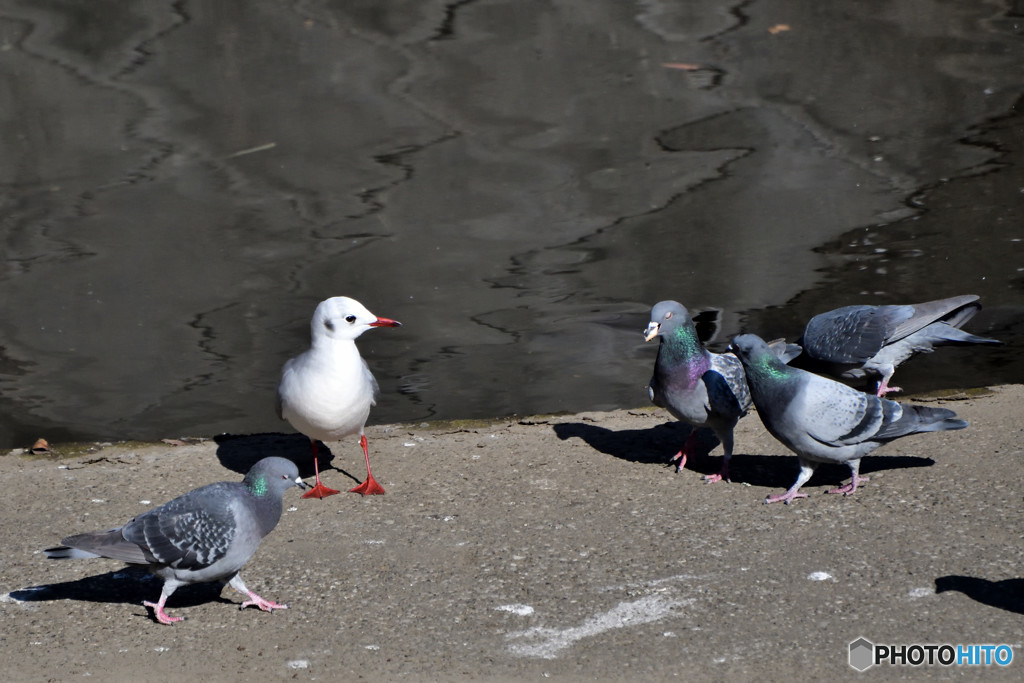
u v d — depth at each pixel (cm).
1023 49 2100
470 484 866
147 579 729
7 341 1177
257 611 683
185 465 916
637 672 598
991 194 1505
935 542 729
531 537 766
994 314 1183
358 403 830
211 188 1597
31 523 803
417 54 2128
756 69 2045
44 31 2236
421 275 1330
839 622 640
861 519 770
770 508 800
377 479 883
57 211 1523
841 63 2058
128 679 606
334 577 720
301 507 830
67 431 1005
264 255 1388
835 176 1595
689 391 844
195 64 2083
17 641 651
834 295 1238
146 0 2428
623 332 1185
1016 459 855
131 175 1642
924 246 1355
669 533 762
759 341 796
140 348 1166
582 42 2186
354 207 1528
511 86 1978
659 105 1888
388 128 1803
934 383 1073
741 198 1530
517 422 996
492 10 2370
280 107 1894
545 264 1349
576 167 1650
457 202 1541
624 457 915
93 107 1894
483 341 1172
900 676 584
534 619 661
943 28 2242
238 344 1179
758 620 646
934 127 1764
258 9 2375
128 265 1363
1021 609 645
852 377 1057
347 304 809
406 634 649
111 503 838
